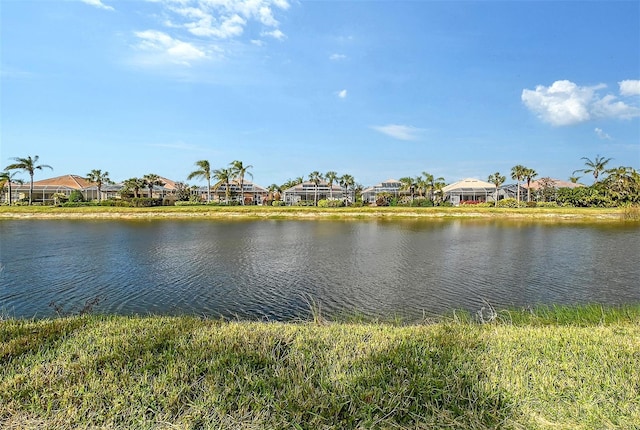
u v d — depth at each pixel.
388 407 2.93
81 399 3.07
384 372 3.54
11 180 70.06
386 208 58.81
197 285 13.84
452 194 79.12
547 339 4.55
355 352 4.11
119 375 3.45
